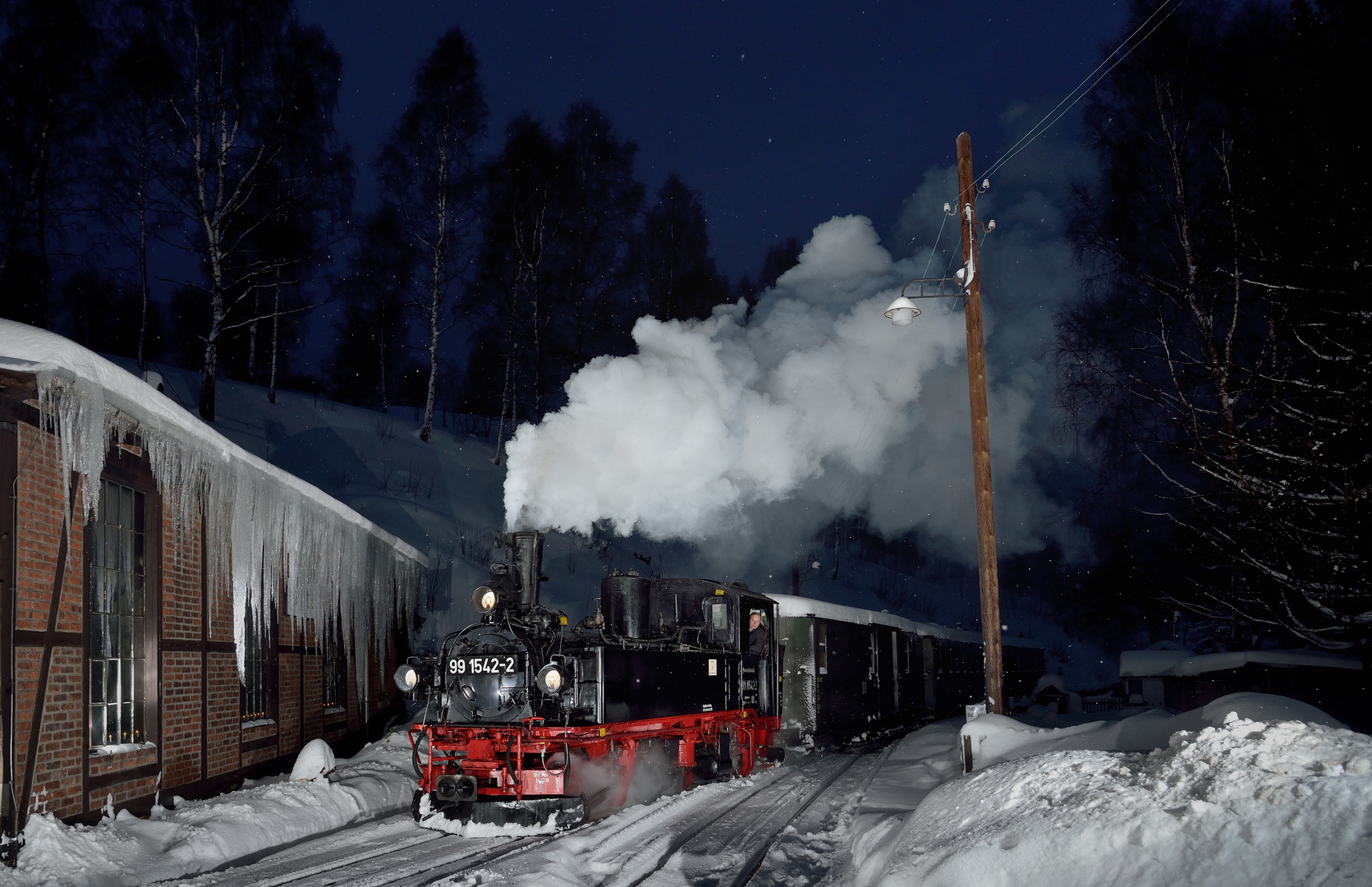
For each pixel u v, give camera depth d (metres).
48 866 6.35
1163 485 18.67
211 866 7.29
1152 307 16.36
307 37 22.16
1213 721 7.82
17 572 6.80
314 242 23.83
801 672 16.58
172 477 9.06
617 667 9.75
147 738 8.60
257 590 10.70
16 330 7.05
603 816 9.41
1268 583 12.81
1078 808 5.27
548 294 30.27
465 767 9.12
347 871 7.03
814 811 9.95
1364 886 3.50
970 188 11.71
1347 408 10.03
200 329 37.78
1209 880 4.05
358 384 39.09
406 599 18.03
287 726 11.76
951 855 5.49
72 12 19.09
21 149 19.27
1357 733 4.91
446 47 27.36
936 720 24.50
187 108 21.00
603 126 30.44
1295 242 10.84
